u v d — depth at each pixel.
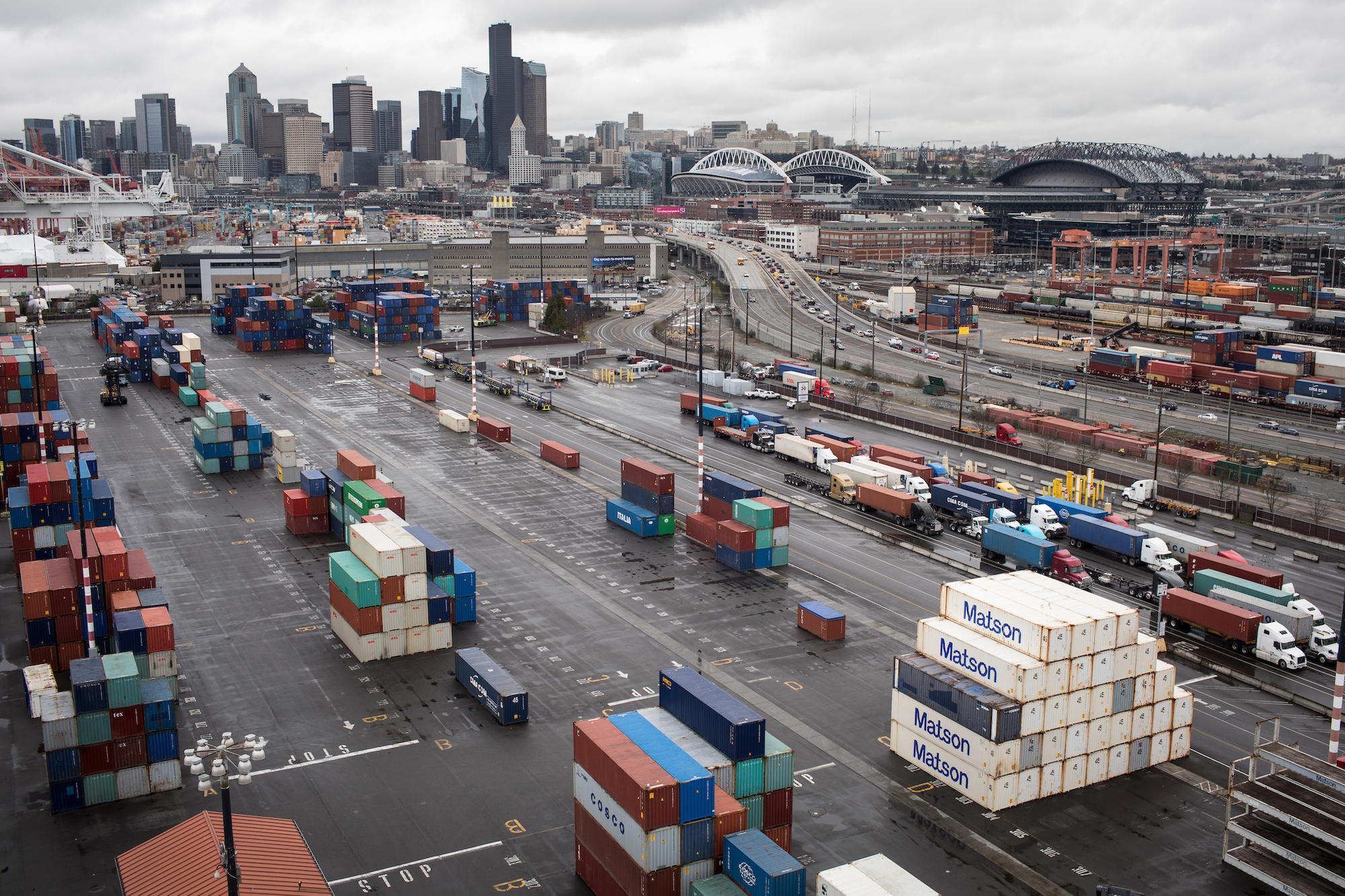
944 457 142.75
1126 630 67.19
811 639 89.56
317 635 90.00
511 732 73.69
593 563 107.75
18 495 104.56
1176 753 71.25
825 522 122.69
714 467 145.88
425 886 57.03
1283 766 59.78
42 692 71.56
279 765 69.12
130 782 65.31
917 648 72.31
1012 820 63.72
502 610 95.12
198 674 82.25
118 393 180.62
